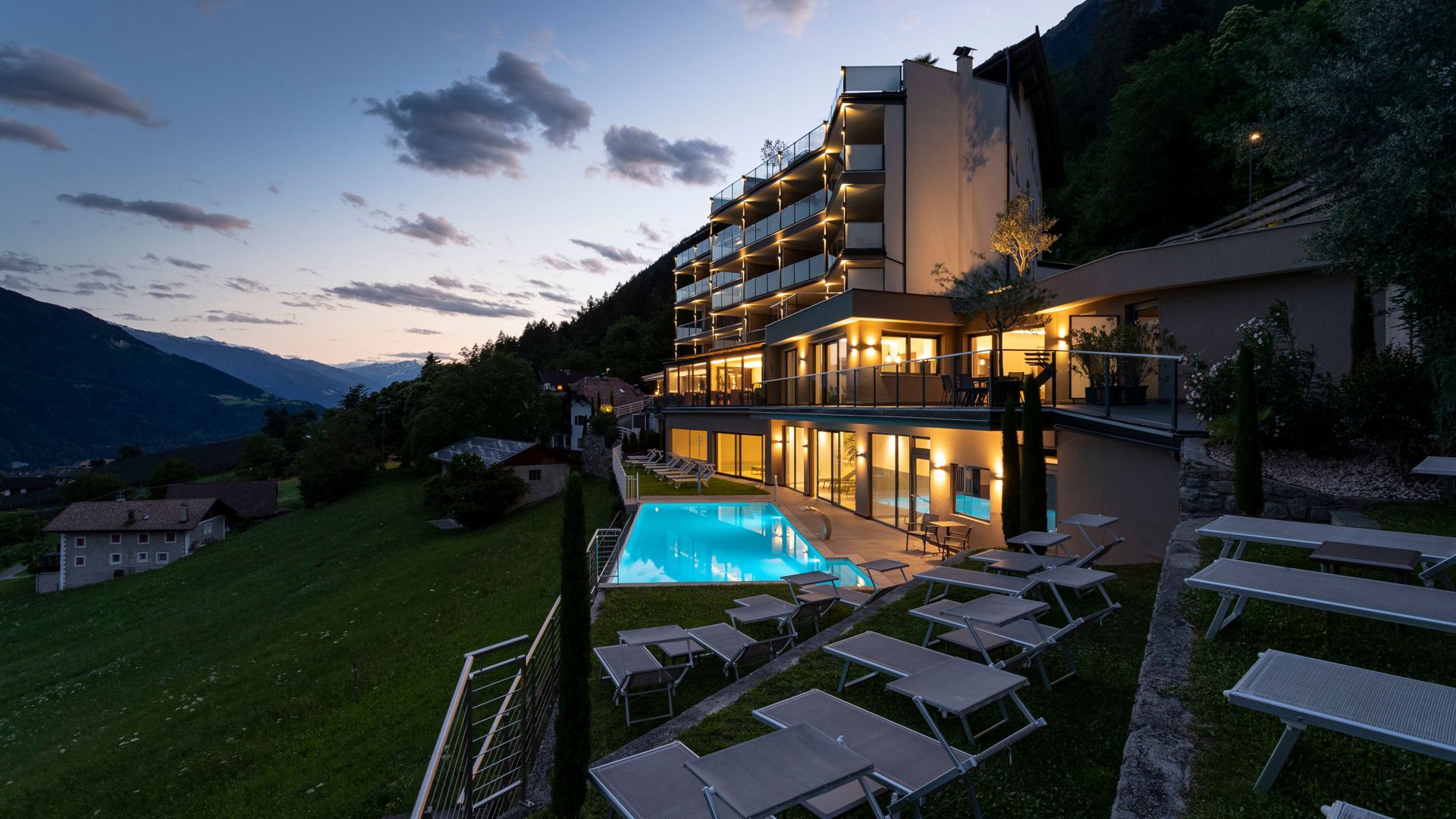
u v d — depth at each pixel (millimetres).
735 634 7809
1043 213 18531
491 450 46812
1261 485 7242
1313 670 3131
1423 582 4941
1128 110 30578
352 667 17391
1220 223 18719
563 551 4559
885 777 3559
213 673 20078
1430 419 7797
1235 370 8922
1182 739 3566
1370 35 7234
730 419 30859
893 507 17125
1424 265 6809
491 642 16562
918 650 5512
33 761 15766
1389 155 6566
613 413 49531
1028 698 5215
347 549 36625
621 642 7656
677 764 4004
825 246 26625
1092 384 12109
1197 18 40625
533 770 5746
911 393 15695
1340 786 3088
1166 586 5789
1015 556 7500
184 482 83562
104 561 48219
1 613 40281
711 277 39500
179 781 12789
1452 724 2555
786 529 17781
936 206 22938
